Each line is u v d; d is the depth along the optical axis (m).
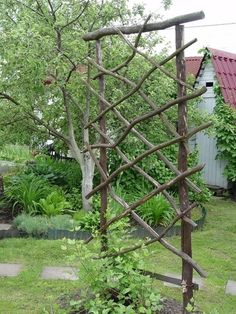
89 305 3.30
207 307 3.97
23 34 5.16
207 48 9.44
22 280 4.44
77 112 6.87
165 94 6.79
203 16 3.12
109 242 3.69
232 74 9.80
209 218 7.38
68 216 6.23
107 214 3.85
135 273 3.42
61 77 5.98
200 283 4.53
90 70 6.07
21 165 10.20
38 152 9.10
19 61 5.37
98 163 4.01
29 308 3.83
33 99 6.36
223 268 5.00
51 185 7.68
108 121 6.39
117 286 3.40
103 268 3.45
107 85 6.25
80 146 7.25
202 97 8.80
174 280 3.59
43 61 5.39
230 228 6.73
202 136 9.62
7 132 7.04
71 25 5.97
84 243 3.83
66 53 5.71
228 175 9.21
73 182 8.07
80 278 3.49
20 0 5.84
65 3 5.79
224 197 9.26
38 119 6.67
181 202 3.32
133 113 6.55
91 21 6.06
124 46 6.01
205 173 9.67
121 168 3.73
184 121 3.24
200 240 6.03
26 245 5.45
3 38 5.34
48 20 5.71
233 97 9.30
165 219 6.30
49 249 5.29
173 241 5.83
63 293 4.08
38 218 6.11
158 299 3.31
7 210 7.04
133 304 3.29
